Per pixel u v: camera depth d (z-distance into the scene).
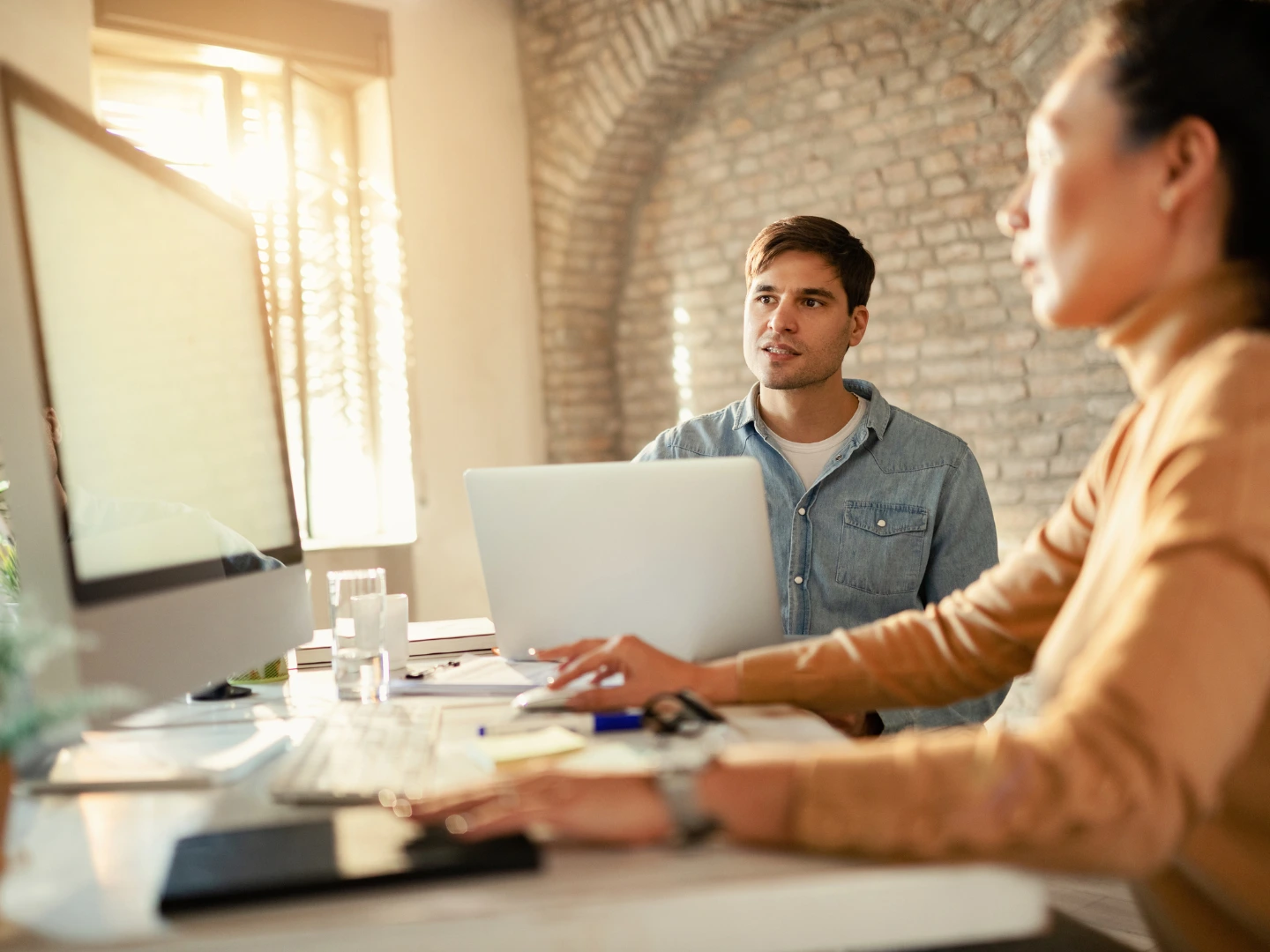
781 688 1.09
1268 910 0.69
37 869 0.69
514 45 4.28
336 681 1.26
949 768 0.61
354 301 3.92
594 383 4.38
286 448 1.39
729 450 1.98
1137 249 0.73
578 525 1.33
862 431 1.89
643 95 3.94
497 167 4.21
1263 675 0.58
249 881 0.61
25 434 0.84
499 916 0.58
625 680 1.12
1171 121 0.71
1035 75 2.95
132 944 0.56
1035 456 3.25
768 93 3.83
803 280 1.84
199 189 1.21
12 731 0.66
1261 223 0.71
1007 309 3.29
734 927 0.60
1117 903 1.90
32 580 0.84
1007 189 3.27
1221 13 0.71
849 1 3.56
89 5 3.13
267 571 1.22
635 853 0.66
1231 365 0.66
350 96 3.93
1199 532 0.60
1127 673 0.58
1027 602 1.02
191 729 1.08
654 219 4.25
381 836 0.69
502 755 0.89
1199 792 0.57
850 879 0.61
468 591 4.09
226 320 1.25
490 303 4.18
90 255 0.95
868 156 3.58
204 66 3.51
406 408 3.94
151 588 0.95
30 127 0.87
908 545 1.84
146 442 1.01
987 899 0.62
